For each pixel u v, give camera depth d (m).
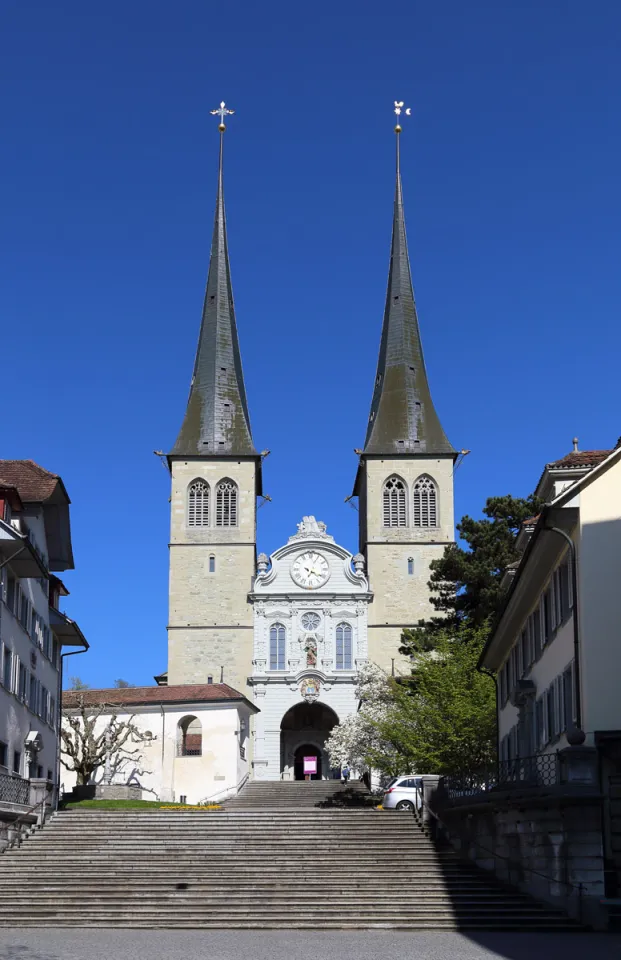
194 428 112.06
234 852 37.09
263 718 102.81
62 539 52.97
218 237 120.75
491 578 65.38
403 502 109.50
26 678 46.22
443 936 27.45
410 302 118.06
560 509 31.30
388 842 38.53
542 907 29.55
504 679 48.44
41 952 23.80
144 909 30.94
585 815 28.17
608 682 30.00
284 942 26.14
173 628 106.12
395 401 113.00
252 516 109.19
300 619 105.69
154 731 75.38
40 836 39.16
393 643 105.56
